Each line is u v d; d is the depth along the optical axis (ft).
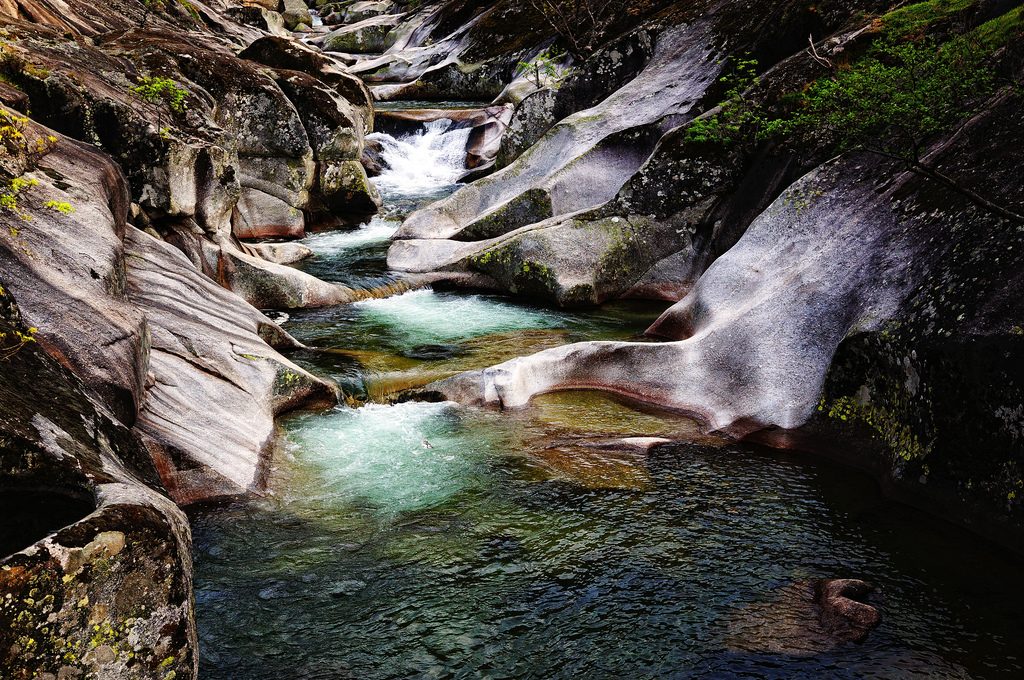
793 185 33.83
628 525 21.50
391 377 30.68
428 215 51.37
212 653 16.52
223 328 28.81
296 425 27.02
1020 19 30.35
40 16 44.34
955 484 21.34
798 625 17.63
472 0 109.19
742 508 22.38
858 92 25.67
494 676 16.16
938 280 23.88
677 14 58.95
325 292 40.88
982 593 18.63
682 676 16.19
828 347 27.45
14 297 18.79
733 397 28.04
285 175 51.37
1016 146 25.82
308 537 20.61
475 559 19.93
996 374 20.24
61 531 11.94
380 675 16.11
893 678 16.07
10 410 14.20
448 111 77.41
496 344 35.37
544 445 26.02
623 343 30.63
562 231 43.04
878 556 20.10
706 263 42.22
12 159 22.91
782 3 50.47
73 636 11.66
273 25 118.83
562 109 60.70
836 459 25.09
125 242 29.12
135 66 41.55
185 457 21.31
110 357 19.69
